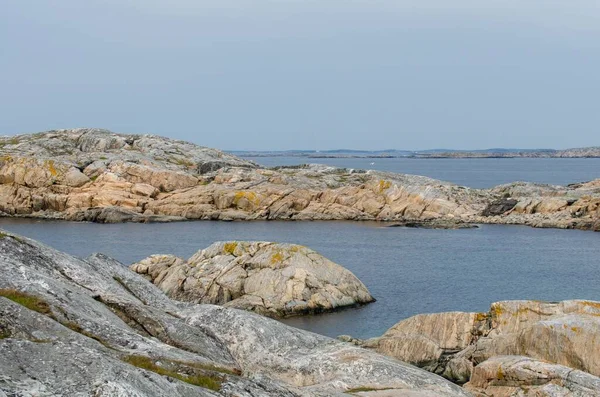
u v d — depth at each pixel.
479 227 125.06
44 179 135.38
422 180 157.25
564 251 96.94
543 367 29.25
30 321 18.42
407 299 63.72
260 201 137.00
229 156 178.50
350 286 60.75
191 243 100.69
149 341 21.28
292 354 28.45
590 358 31.86
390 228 123.06
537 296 65.50
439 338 39.47
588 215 127.50
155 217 129.12
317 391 23.86
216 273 58.97
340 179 155.00
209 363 21.36
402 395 24.88
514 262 86.75
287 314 56.03
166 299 30.23
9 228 116.06
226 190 137.75
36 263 24.64
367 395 24.59
